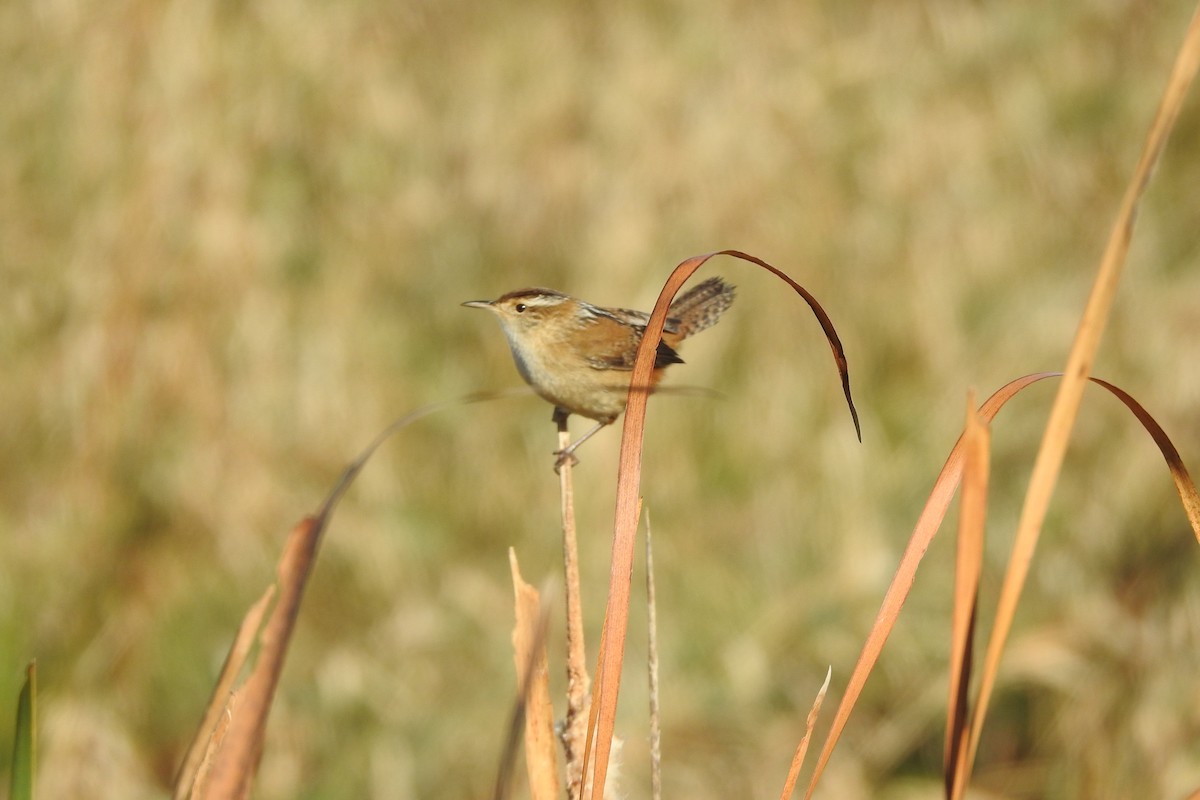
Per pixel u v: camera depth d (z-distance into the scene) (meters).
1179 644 9.66
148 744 9.65
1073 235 13.45
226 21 12.98
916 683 10.12
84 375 10.73
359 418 11.35
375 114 12.88
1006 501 11.17
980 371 11.85
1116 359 11.75
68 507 10.29
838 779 9.54
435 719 9.86
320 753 9.71
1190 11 15.58
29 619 9.66
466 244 12.63
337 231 12.38
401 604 10.50
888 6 14.88
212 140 11.93
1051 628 10.13
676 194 12.41
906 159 13.26
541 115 13.18
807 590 10.53
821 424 11.66
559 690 10.23
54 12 12.18
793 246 12.36
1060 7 15.52
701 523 11.09
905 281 12.45
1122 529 10.61
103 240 11.23
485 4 14.77
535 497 11.20
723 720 9.86
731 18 14.12
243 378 11.16
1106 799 9.27
